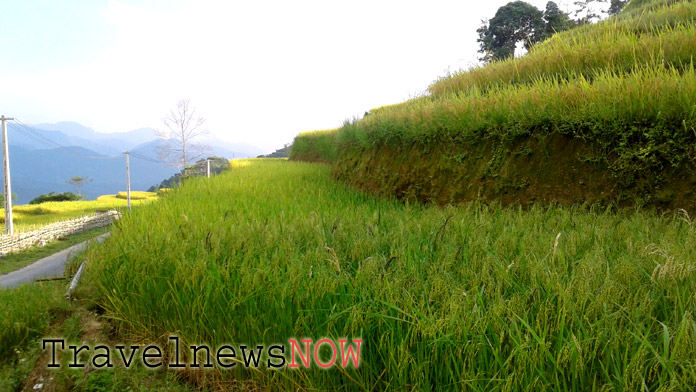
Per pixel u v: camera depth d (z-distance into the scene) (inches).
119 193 2257.6
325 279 107.0
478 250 128.9
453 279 105.7
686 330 69.4
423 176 311.4
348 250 141.3
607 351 73.0
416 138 324.5
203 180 500.7
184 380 135.9
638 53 331.6
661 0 657.0
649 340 78.9
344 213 228.7
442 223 176.4
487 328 82.7
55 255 687.1
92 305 187.9
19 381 141.6
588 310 82.1
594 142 223.6
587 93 235.8
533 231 153.1
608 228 154.7
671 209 192.2
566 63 382.3
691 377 64.6
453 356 80.6
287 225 186.5
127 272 163.6
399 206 291.0
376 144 383.9
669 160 193.5
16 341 164.9
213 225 191.9
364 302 96.3
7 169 881.5
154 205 312.2
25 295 204.8
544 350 72.7
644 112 205.3
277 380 112.1
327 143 793.6
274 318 113.8
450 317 83.3
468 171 279.4
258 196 324.5
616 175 211.8
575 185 228.2
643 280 100.7
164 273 148.9
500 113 265.6
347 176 432.1
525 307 86.4
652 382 71.0
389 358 88.7
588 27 581.6
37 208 1577.3
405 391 85.5
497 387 74.5
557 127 236.4
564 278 98.6
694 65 291.9
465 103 308.7
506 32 1740.9
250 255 136.9
